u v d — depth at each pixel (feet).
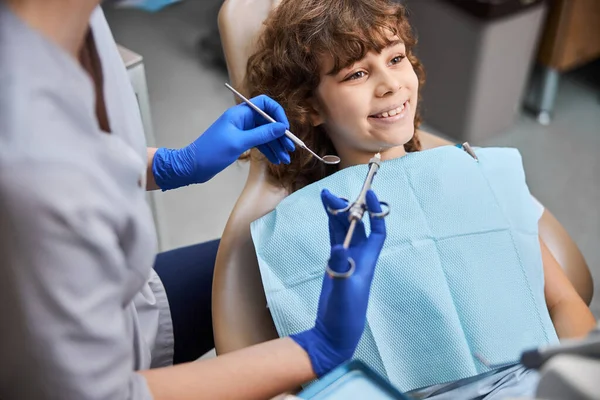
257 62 3.85
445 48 6.49
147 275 2.46
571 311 3.58
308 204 3.50
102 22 2.57
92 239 2.07
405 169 3.57
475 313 3.27
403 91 3.60
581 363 1.75
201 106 7.64
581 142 7.17
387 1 3.69
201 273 3.98
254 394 2.67
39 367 2.17
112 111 2.51
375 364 3.19
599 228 6.28
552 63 6.98
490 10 5.87
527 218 3.69
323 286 2.76
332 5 3.56
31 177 1.93
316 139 3.91
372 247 2.75
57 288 2.05
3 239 1.98
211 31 8.36
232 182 6.86
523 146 7.13
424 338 3.22
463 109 6.77
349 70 3.54
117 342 2.28
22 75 1.97
